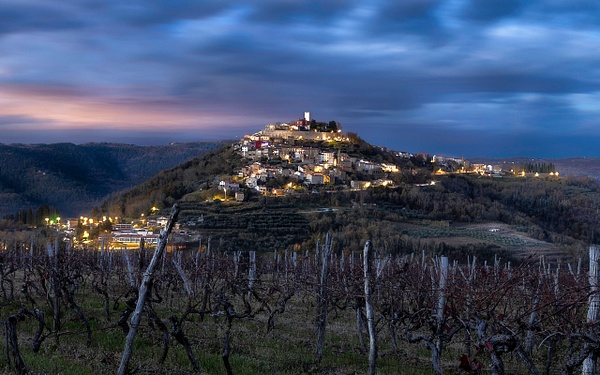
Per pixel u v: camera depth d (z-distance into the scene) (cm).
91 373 1020
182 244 8181
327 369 1256
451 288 1165
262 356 1302
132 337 809
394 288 1538
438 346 1215
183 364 1180
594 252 945
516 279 1046
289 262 3503
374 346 1094
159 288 2227
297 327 1789
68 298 1422
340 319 2077
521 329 976
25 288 1758
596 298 938
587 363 957
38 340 1120
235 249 8194
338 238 8531
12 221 11831
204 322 1684
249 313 1648
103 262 2630
